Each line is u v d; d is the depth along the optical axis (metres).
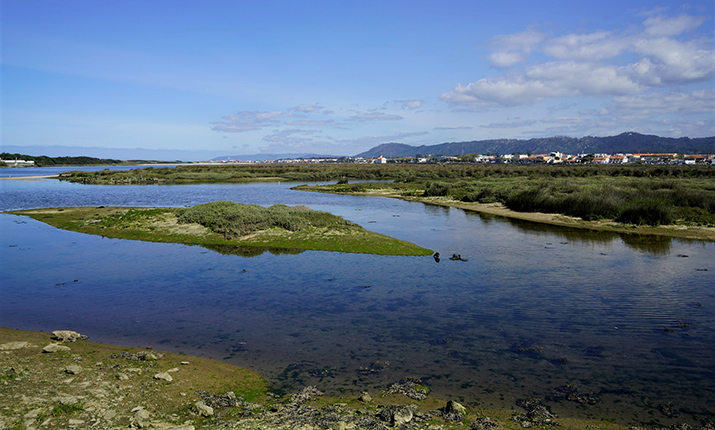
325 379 11.50
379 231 34.28
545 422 9.41
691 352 13.11
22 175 123.94
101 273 21.94
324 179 113.75
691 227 34.38
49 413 8.99
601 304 17.44
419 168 157.50
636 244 29.55
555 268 23.03
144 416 9.06
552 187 55.00
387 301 17.89
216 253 26.25
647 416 9.74
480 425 9.11
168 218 34.06
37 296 18.39
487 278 21.16
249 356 12.88
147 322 15.59
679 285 19.89
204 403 9.95
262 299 18.14
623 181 64.31
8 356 11.95
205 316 16.20
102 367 11.59
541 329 14.94
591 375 11.76
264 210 34.59
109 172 122.44
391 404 10.13
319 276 21.50
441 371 11.98
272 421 9.12
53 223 36.34
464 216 43.56
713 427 9.30
